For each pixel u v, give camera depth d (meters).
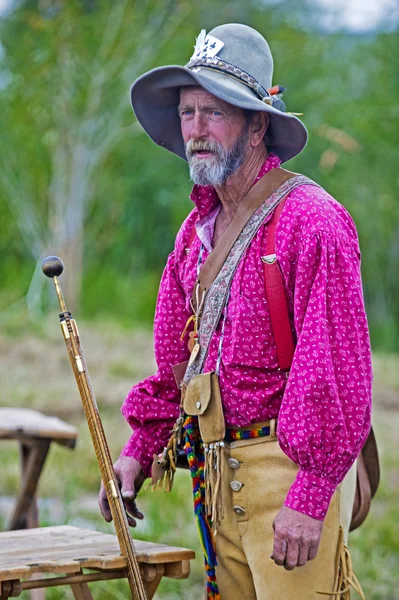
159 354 7.90
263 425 7.07
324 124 33.00
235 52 7.23
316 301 6.53
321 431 6.43
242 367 7.03
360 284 6.74
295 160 33.94
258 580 7.12
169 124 7.90
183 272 7.70
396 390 24.39
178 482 15.45
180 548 7.44
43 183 32.25
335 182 34.00
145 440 7.92
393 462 17.89
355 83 35.91
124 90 31.42
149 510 14.11
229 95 6.93
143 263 36.81
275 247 6.89
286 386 6.62
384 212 34.06
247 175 7.26
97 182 34.41
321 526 6.51
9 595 6.71
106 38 31.08
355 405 6.49
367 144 34.12
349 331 6.54
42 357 25.17
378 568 12.50
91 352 25.91
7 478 16.42
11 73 31.64
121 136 32.53
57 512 14.54
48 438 11.36
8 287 33.16
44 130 31.83
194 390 7.23
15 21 32.09
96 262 35.97
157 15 31.69
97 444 7.14
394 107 34.25
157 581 7.36
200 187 7.55
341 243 6.64
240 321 6.95
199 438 7.54
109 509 7.74
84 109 31.30
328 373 6.42
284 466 6.99
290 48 35.06
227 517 7.30
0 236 34.12
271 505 7.01
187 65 7.41
